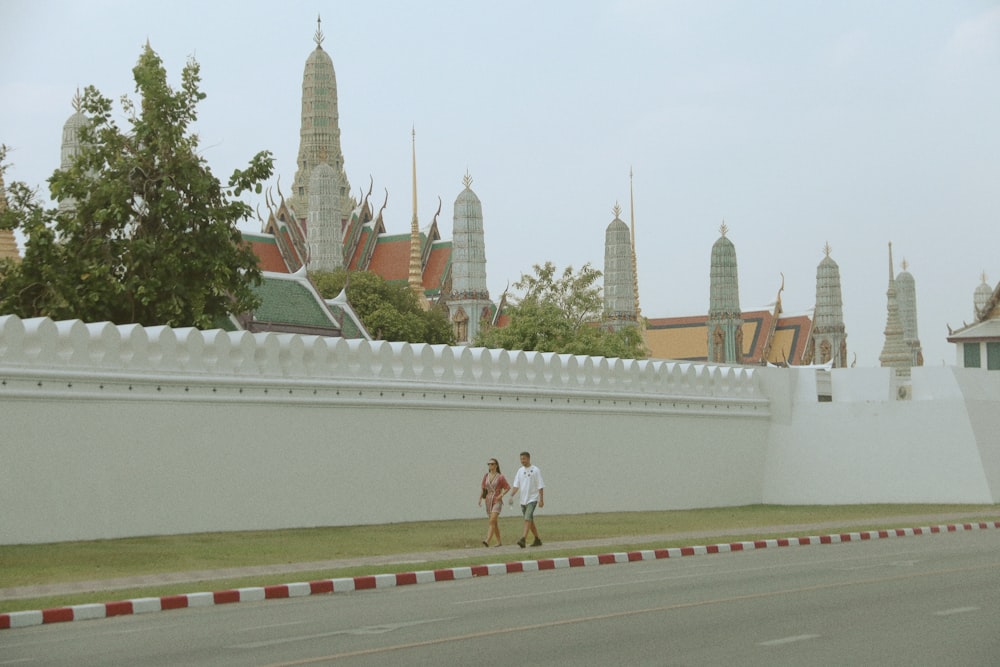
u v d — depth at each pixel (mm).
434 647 14102
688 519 36250
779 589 19469
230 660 13492
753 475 45406
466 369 35031
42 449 26000
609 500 39031
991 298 59375
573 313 71500
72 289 36000
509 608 17562
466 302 118938
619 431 39625
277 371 30484
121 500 27234
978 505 43094
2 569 21984
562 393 37531
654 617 16375
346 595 20031
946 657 13289
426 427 33656
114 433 27203
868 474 44906
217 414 29125
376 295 100500
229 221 38188
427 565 22969
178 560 23547
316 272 121625
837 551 27250
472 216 120188
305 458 30828
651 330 147750
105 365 27234
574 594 19234
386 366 32906
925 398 44562
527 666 12836
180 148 37656
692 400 42375
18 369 25578
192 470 28562
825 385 46969
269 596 19688
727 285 127500
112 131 38188
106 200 36688
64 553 24234
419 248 132375
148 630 16234
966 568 22594
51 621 17250
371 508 32156
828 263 151875
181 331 28953
